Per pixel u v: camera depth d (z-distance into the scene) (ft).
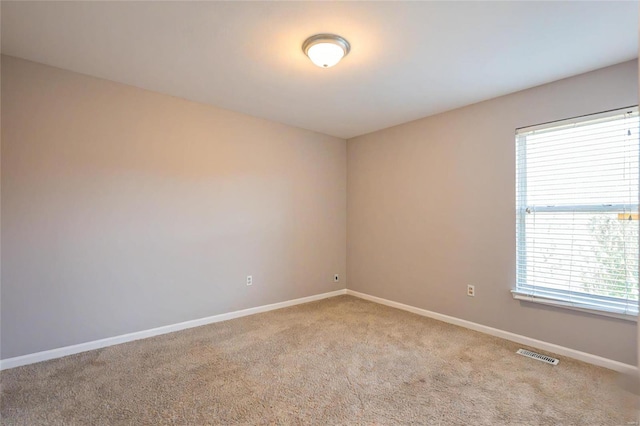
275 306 13.03
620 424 5.84
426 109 11.41
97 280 9.02
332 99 10.55
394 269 13.37
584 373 7.71
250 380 7.34
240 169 11.99
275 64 8.21
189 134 10.71
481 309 10.53
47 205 8.28
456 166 11.28
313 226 14.34
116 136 9.32
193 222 10.84
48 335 8.30
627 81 7.81
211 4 5.91
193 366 7.99
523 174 9.68
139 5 5.94
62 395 6.68
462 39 6.98
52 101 8.35
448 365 8.12
